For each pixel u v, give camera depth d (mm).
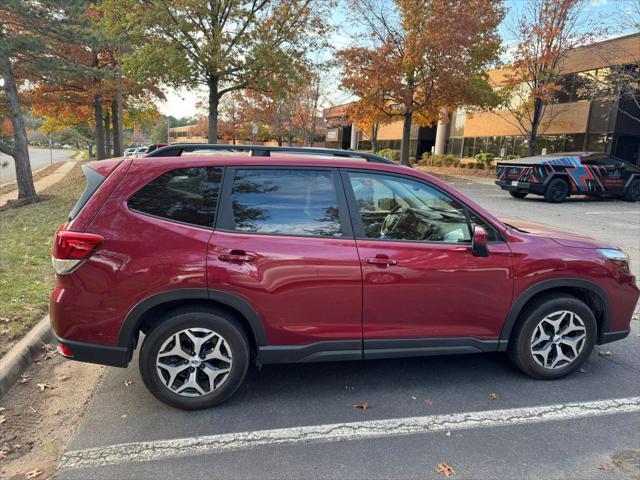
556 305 3557
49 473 2557
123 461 2656
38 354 3971
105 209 2988
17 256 6793
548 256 3486
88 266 2932
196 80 17594
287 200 3209
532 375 3658
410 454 2742
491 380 3680
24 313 4535
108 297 2947
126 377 3674
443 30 20781
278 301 3096
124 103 31047
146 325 3252
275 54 17109
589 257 3586
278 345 3180
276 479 2520
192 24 16203
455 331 3418
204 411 3182
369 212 3316
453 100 22547
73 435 2902
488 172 27422
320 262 3119
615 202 15766
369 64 23297
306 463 2652
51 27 16031
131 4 16859
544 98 21656
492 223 3480
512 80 22484
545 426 3045
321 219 3225
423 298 3295
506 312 3477
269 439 2873
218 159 3178
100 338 2990
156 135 104750
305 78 18953
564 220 11562
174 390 3129
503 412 3207
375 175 3354
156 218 3020
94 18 19969
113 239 2947
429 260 3273
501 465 2646
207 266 2986
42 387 3477
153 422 3049
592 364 3990
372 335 3275
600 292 3639
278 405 3275
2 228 9492
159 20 16000
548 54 20938
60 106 28922
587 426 3045
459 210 3463
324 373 3775
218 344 3129
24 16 14961
